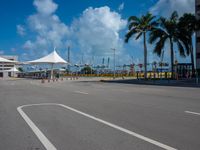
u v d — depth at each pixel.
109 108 11.99
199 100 15.20
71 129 7.78
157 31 48.94
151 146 5.94
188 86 29.72
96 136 6.91
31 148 5.99
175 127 7.90
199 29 50.06
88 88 27.48
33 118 9.70
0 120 9.43
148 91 22.55
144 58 50.50
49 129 7.85
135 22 50.28
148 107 12.27
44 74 83.69
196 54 63.88
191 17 49.19
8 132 7.59
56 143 6.34
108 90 24.08
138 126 8.06
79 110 11.48
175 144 6.09
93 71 107.88
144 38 50.50
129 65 87.19
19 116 10.20
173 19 49.19
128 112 10.78
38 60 62.94
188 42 50.09
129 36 50.62
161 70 56.09
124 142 6.30
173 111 10.99
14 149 5.95
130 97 17.14
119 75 88.81
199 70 52.53
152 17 49.97
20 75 115.19
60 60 63.12
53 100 15.73
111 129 7.70
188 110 11.25
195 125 8.17
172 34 48.88
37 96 18.58
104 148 5.85
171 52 49.59
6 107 12.97
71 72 99.56
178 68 52.22
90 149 5.81
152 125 8.20
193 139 6.52
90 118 9.49
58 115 10.27
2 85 36.44
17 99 16.73
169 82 39.56
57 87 30.00
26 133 7.42
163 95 18.53
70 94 19.86
